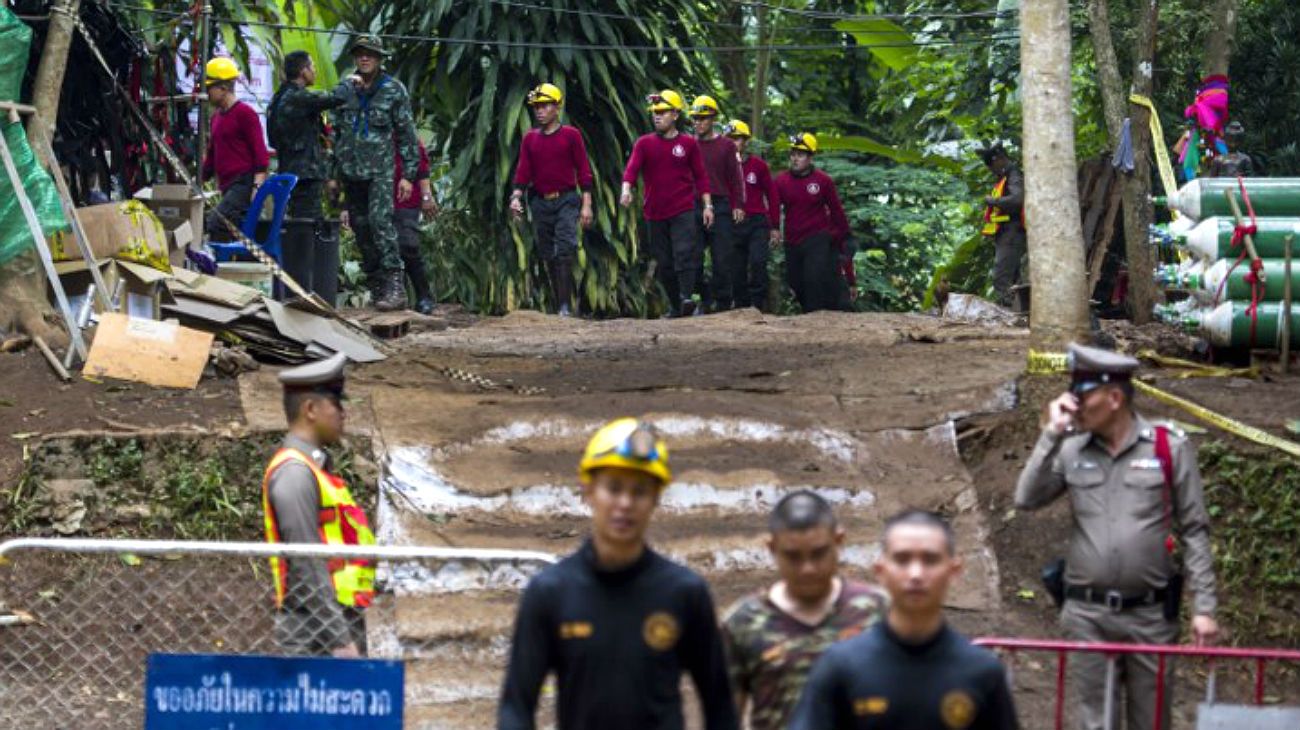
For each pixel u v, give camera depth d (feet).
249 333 45.27
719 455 39.65
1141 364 46.01
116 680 32.73
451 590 34.94
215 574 35.37
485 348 50.26
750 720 21.76
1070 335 42.93
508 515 37.32
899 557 18.81
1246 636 35.65
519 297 84.07
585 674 20.12
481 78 84.94
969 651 19.01
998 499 38.32
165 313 44.86
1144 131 54.70
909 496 38.37
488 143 84.28
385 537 36.11
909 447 40.27
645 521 20.11
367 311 62.39
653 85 86.63
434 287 83.87
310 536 26.35
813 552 20.80
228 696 24.17
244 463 37.45
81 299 44.78
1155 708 26.53
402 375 44.86
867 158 102.06
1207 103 59.82
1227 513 37.14
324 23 86.79
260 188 57.82
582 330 56.80
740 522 37.29
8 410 38.88
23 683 32.58
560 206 67.31
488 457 39.19
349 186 63.57
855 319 60.54
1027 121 43.39
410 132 63.57
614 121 85.15
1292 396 41.91
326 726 24.13
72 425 38.24
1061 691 25.55
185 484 36.88
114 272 44.52
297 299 47.75
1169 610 26.94
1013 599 35.65
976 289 84.48
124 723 31.17
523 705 20.18
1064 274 42.96
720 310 70.90
